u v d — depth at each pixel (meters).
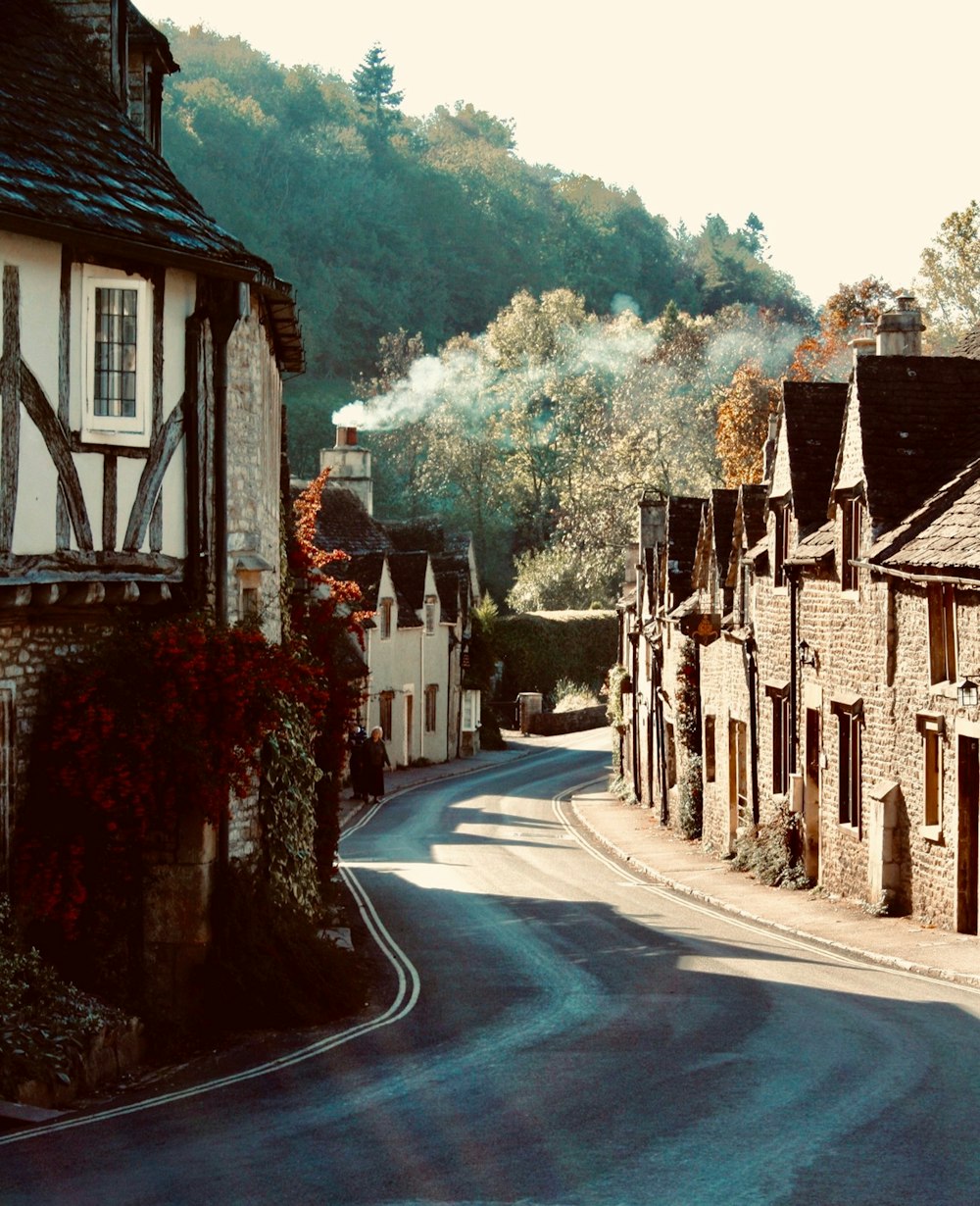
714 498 32.81
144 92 16.81
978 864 18.39
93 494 13.17
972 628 17.70
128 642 13.84
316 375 102.25
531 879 26.08
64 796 13.41
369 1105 10.18
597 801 43.91
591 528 79.56
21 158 12.72
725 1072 10.77
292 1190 8.01
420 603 56.00
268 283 14.85
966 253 56.59
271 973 14.04
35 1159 9.01
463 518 90.38
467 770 55.25
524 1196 7.73
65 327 12.90
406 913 21.25
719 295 137.62
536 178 142.88
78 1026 11.95
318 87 124.31
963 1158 8.35
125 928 13.85
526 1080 10.78
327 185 108.44
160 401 13.95
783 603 25.52
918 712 19.52
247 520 15.47
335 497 56.78
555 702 74.31
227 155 102.69
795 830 24.69
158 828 13.94
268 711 14.20
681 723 33.47
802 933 19.25
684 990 14.73
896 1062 10.98
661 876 26.44
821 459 24.67
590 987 15.12
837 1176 8.00
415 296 111.94
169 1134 9.63
